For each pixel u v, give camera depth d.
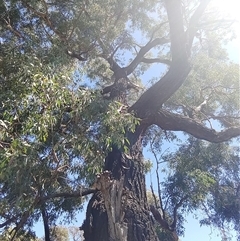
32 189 6.57
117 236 6.38
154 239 8.62
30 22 11.38
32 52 9.05
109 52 13.41
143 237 8.38
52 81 6.09
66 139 6.55
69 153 6.54
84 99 6.95
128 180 9.30
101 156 6.70
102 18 11.96
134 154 9.91
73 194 8.80
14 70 8.05
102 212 8.41
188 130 11.53
